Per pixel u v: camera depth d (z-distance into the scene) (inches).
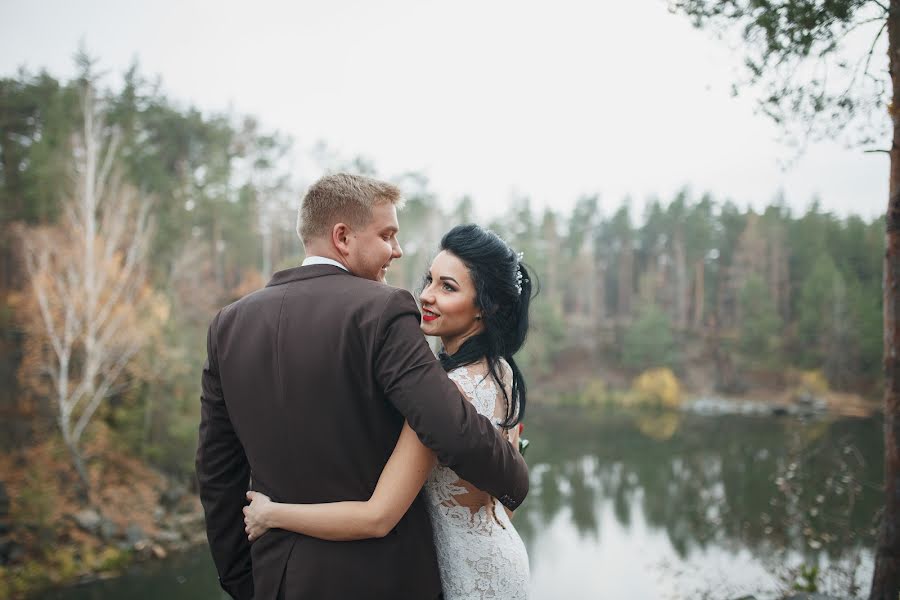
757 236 1839.3
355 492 52.9
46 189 781.3
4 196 831.7
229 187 1240.8
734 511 409.7
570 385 1723.7
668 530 518.0
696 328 1947.6
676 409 1480.1
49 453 579.5
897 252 136.3
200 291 841.5
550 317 1781.5
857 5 130.9
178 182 1032.2
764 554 256.1
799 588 192.5
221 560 62.0
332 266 57.1
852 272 1333.7
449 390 50.4
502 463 51.8
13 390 645.3
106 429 639.1
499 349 66.9
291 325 53.4
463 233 68.2
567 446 965.2
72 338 589.6
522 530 547.8
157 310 676.7
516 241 2063.2
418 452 52.6
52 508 510.6
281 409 52.8
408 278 1387.8
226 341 56.6
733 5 137.4
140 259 693.9
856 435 724.0
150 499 608.1
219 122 1243.2
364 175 59.9
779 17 134.1
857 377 1291.8
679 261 2070.6
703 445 932.6
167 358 679.7
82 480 566.9
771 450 831.7
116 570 490.6
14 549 482.0
